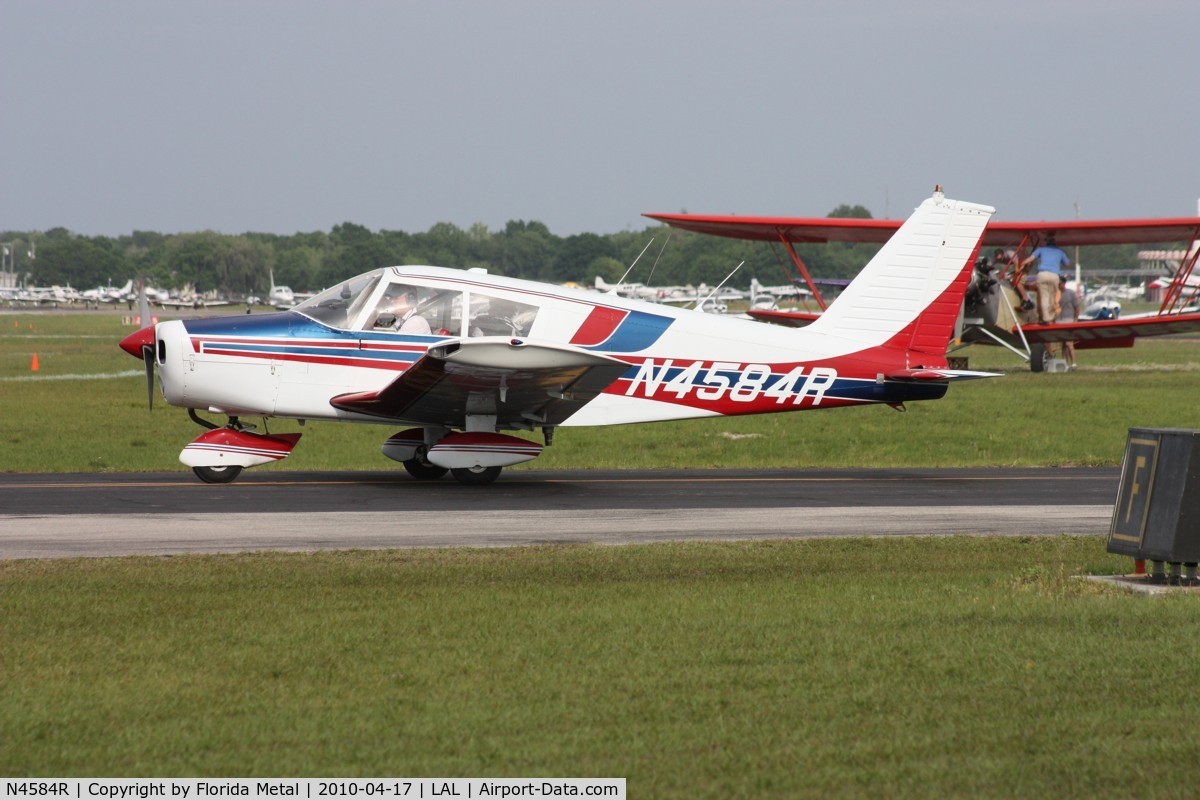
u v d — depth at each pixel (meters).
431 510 40.44
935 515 40.56
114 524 36.56
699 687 19.38
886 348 51.94
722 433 70.19
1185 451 27.17
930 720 17.78
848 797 14.94
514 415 48.38
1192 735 17.09
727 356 49.97
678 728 17.41
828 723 17.64
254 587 27.05
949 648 21.73
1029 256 119.62
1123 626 23.30
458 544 33.84
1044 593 26.62
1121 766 15.91
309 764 16.08
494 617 24.02
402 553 31.92
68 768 15.95
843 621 23.81
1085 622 23.64
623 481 49.94
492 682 19.59
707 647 21.81
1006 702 18.62
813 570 29.86
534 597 25.98
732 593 26.55
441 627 23.16
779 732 17.25
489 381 43.38
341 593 26.33
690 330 49.59
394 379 46.09
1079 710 18.23
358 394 46.50
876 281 51.84
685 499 44.09
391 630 22.91
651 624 23.50
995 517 40.19
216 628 22.98
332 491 45.12
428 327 47.16
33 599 25.47
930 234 52.06
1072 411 83.19
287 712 18.05
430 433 49.28
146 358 49.16
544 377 43.16
